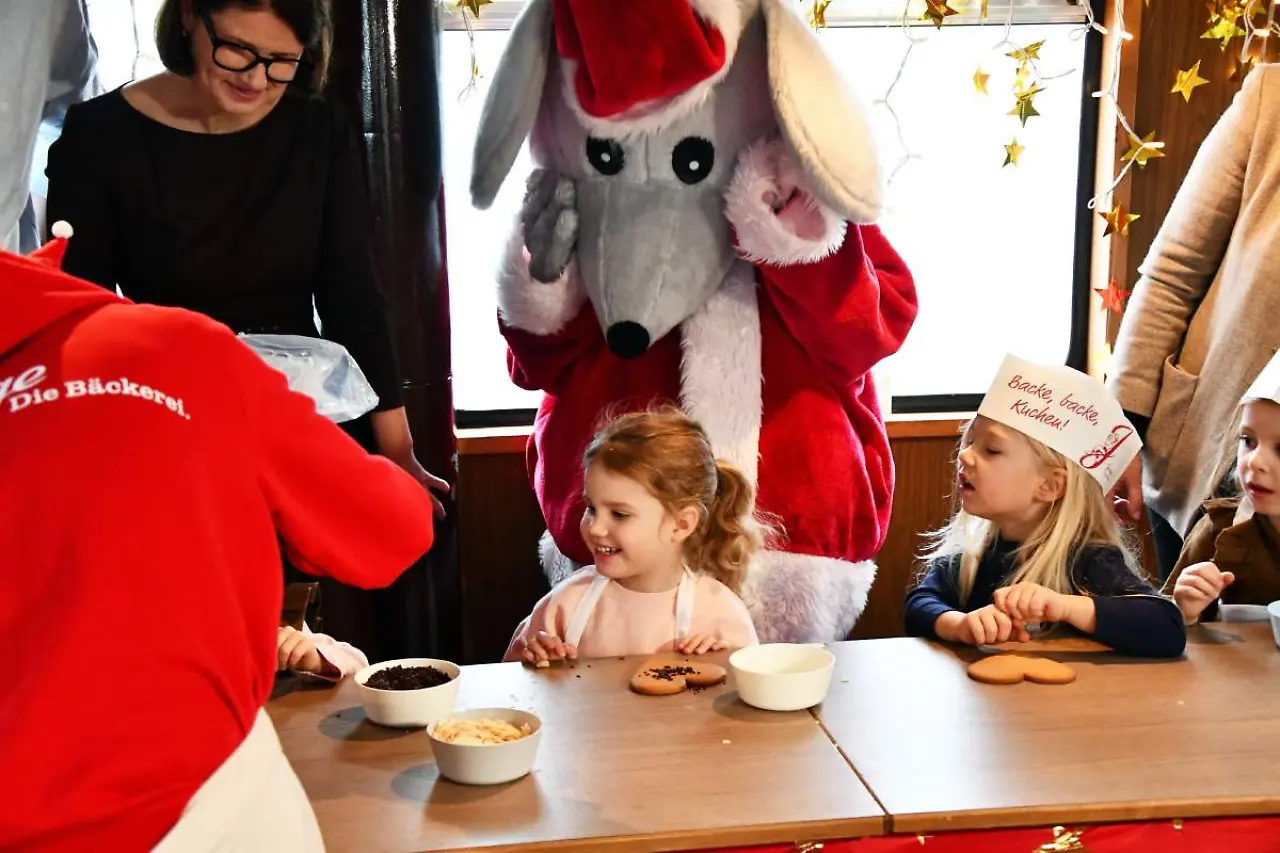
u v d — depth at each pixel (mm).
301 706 1387
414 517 1074
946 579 1837
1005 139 2521
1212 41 2430
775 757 1214
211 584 878
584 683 1440
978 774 1171
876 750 1229
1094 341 2549
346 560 1029
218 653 887
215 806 882
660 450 1688
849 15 2400
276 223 1728
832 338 1924
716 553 1815
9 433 855
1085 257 2566
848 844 1084
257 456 944
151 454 863
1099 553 1709
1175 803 1110
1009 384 1754
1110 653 1528
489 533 2477
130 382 878
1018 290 2586
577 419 2033
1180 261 2150
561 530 2006
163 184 1681
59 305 896
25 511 842
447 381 2162
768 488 1965
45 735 811
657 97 1747
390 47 1993
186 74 1617
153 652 846
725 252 1920
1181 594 1637
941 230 2553
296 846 962
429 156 2066
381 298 1844
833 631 2014
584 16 1739
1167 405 2148
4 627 832
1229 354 2055
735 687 1423
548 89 1903
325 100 1796
